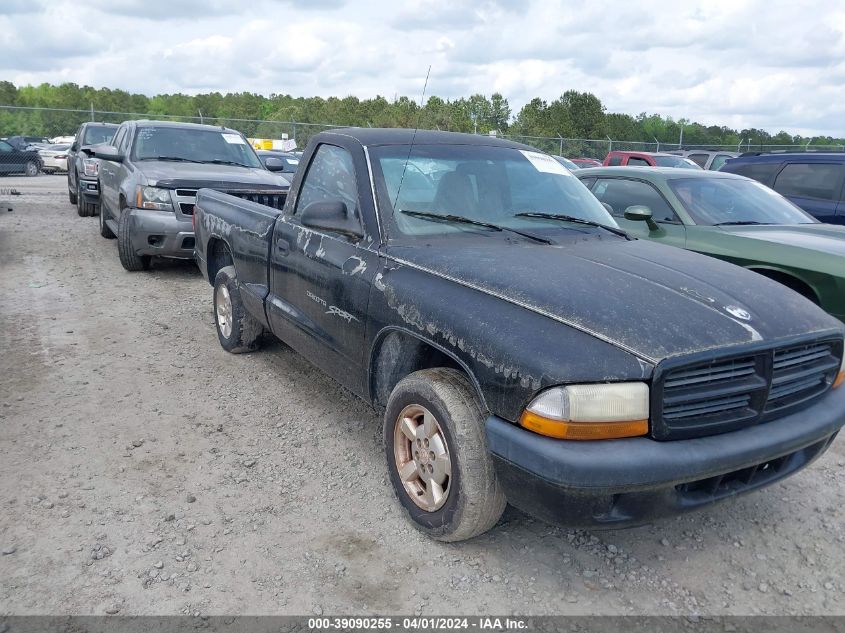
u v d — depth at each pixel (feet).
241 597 9.30
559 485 8.33
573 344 8.64
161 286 26.48
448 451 9.87
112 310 22.85
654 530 11.20
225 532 10.73
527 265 10.44
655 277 10.30
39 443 13.32
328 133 14.52
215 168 29.55
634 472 8.20
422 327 10.29
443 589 9.59
